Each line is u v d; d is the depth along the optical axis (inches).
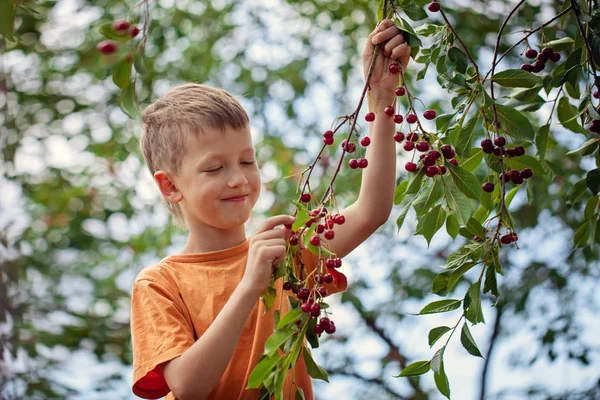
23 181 231.6
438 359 79.7
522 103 91.1
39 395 204.5
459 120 80.0
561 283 203.9
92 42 221.5
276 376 73.0
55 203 231.9
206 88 92.8
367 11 243.0
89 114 237.9
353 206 92.0
